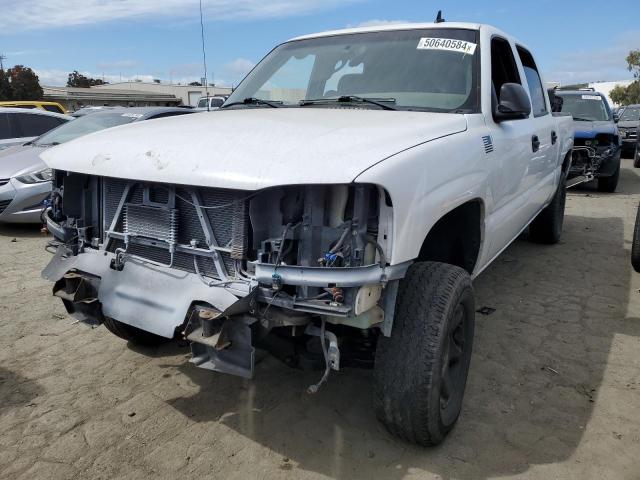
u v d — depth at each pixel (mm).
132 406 3104
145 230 2689
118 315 2625
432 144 2611
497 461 2627
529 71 4801
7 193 6996
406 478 2512
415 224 2371
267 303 2293
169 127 2939
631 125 17250
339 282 2143
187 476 2527
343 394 3225
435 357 2449
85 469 2574
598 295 4840
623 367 3525
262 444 2764
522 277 5359
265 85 4020
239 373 2275
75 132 8172
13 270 5664
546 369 3510
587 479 2494
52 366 3566
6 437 2816
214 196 2441
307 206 2266
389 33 3836
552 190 5594
